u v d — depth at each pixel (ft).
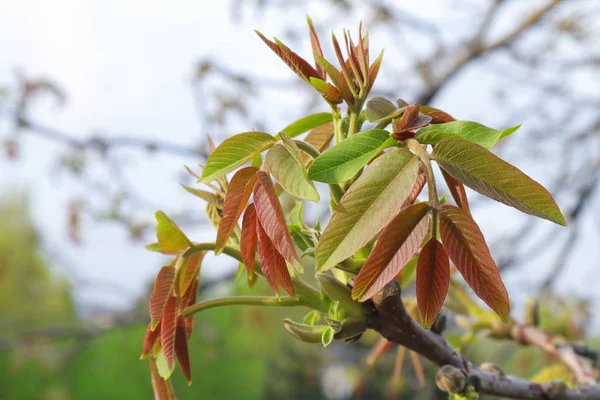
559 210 1.66
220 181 2.08
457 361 2.15
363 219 1.68
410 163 1.71
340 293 2.01
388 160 1.71
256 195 1.75
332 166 1.72
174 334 1.94
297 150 1.74
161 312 1.95
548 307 4.39
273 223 1.73
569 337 4.07
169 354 1.92
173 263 2.03
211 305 2.03
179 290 1.98
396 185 1.69
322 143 2.19
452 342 2.85
